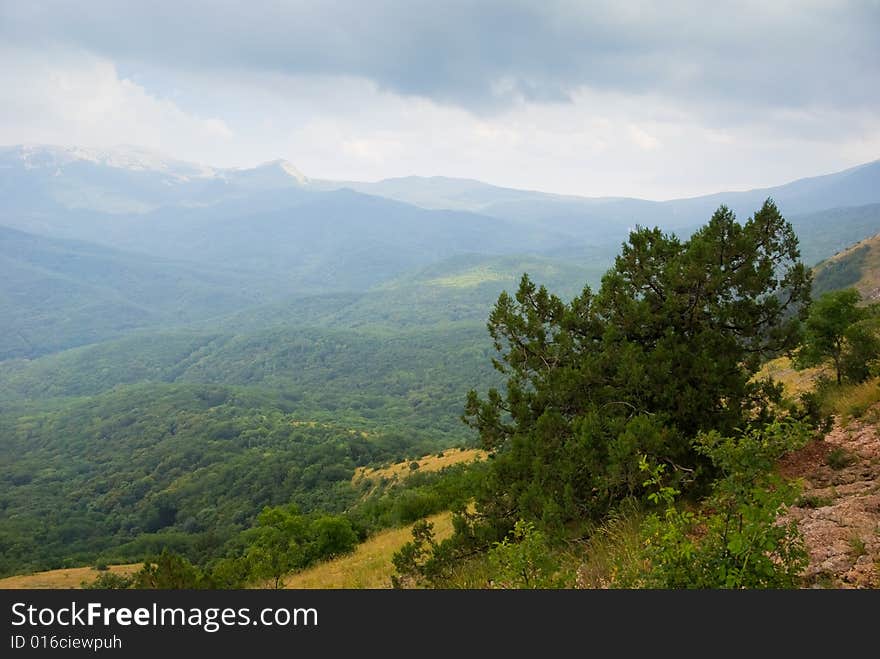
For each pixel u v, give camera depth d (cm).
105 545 13200
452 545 1095
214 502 14650
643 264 1189
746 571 492
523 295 1300
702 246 1095
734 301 1128
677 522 543
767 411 1083
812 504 763
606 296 1166
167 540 11188
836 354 1634
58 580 7050
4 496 17775
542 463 1041
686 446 925
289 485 13625
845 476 852
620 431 952
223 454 18525
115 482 18738
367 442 17188
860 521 644
